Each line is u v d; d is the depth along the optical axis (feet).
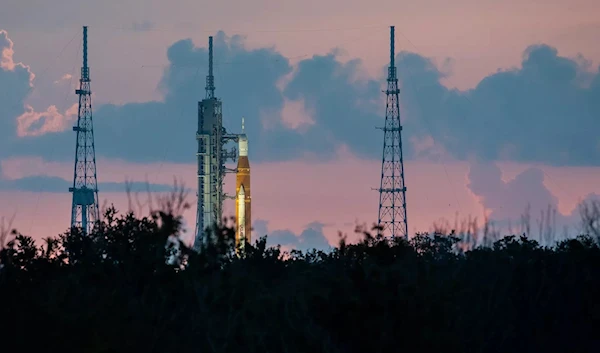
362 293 613.93
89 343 559.79
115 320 588.09
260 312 647.15
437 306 610.24
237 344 629.10
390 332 596.70
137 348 579.07
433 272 651.25
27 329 551.59
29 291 611.06
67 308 584.81
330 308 613.52
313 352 607.78
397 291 610.24
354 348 602.85
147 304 638.12
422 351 594.24
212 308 651.66
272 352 624.18
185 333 619.67
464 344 655.35
